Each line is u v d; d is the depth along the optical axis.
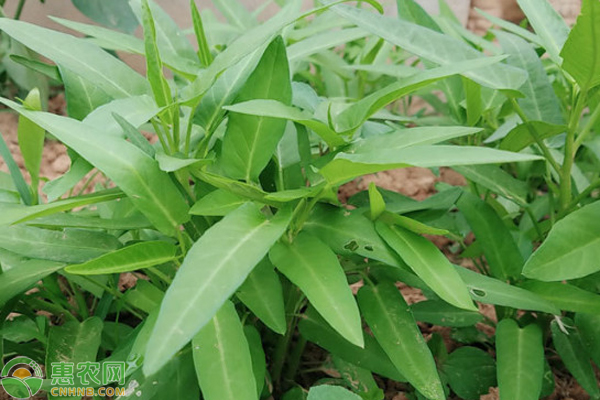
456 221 0.82
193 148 0.61
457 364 0.66
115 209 0.64
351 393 0.52
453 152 0.48
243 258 0.47
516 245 0.62
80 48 0.57
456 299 0.53
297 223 0.55
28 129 0.56
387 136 0.56
